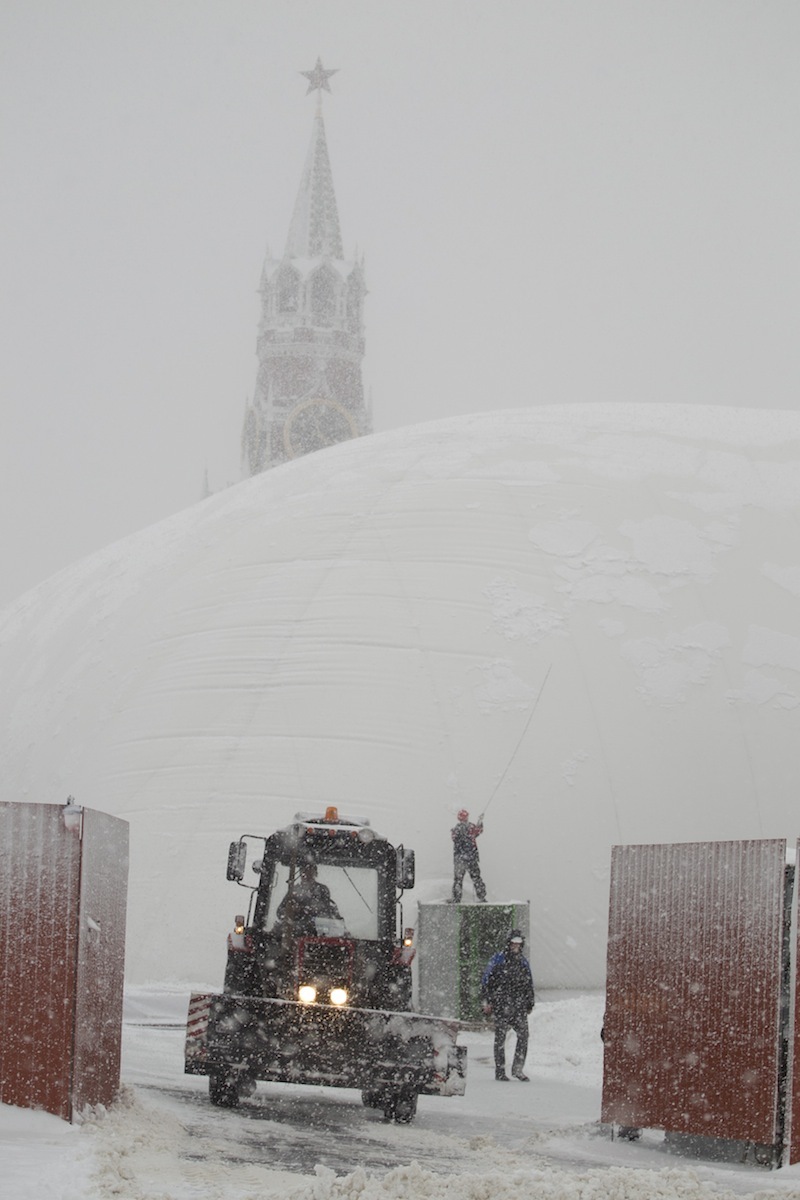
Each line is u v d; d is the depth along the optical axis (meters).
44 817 11.10
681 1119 12.32
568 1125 14.39
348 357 183.25
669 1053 12.58
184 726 32.97
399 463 38.88
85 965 11.15
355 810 30.42
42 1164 8.68
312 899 14.77
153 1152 10.09
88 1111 11.12
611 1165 11.51
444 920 27.28
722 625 33.38
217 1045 13.41
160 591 38.41
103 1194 7.88
